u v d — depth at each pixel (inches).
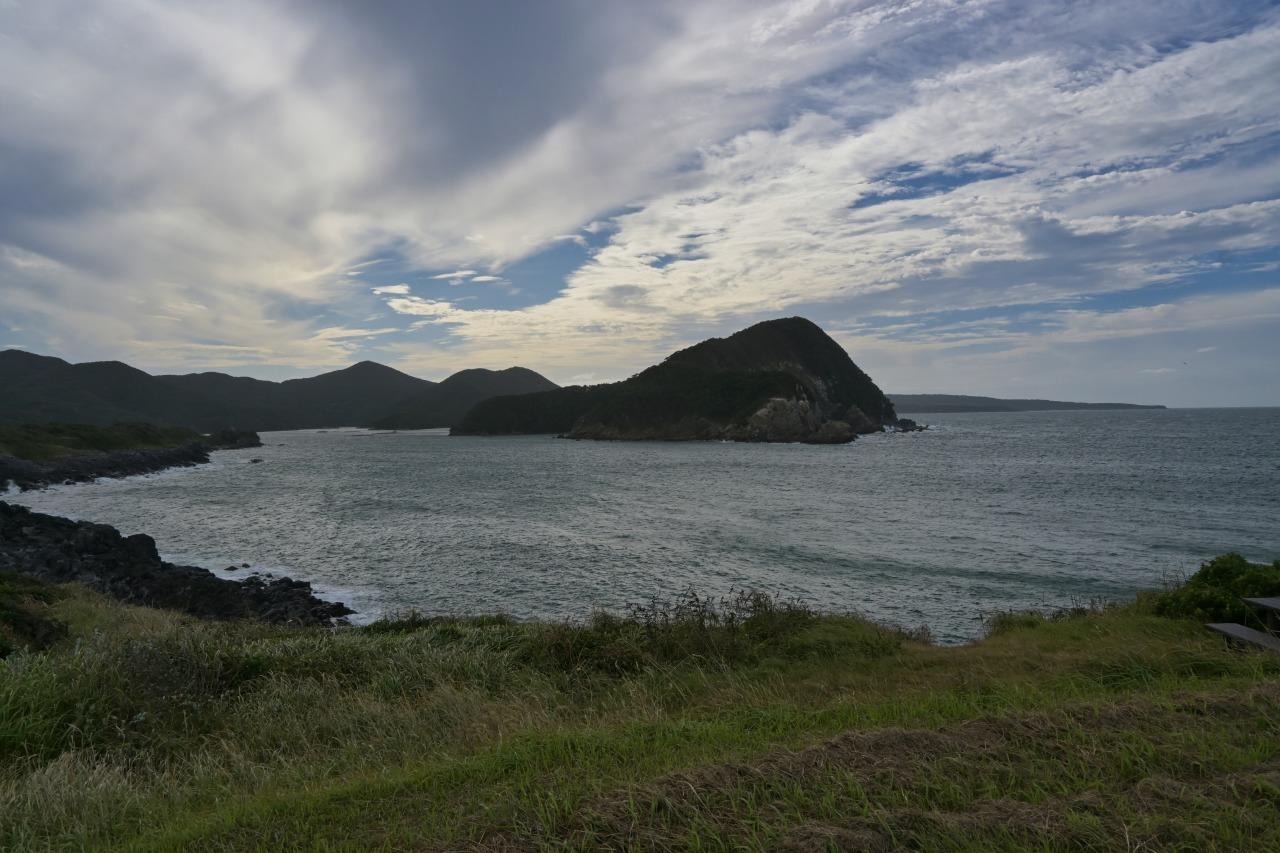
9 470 2829.7
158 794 215.9
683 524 1572.3
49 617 591.2
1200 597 395.2
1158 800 143.6
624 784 161.0
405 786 182.4
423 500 2171.5
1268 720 183.5
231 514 1971.0
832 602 878.4
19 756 244.1
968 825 134.0
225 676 351.3
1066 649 356.5
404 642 436.8
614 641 386.3
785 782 154.6
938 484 2303.2
